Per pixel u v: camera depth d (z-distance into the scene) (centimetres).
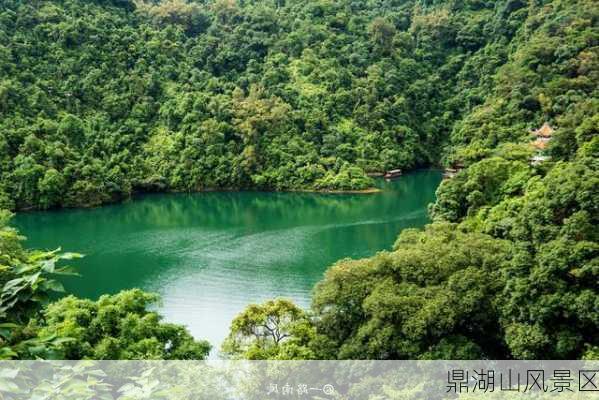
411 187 9831
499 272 2688
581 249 2375
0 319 686
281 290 4831
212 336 3844
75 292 5012
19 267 662
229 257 5966
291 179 9881
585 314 2286
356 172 9856
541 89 8881
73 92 10400
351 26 13000
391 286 2798
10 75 9912
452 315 2536
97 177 8856
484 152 5981
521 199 4044
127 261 5912
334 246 6344
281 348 2731
